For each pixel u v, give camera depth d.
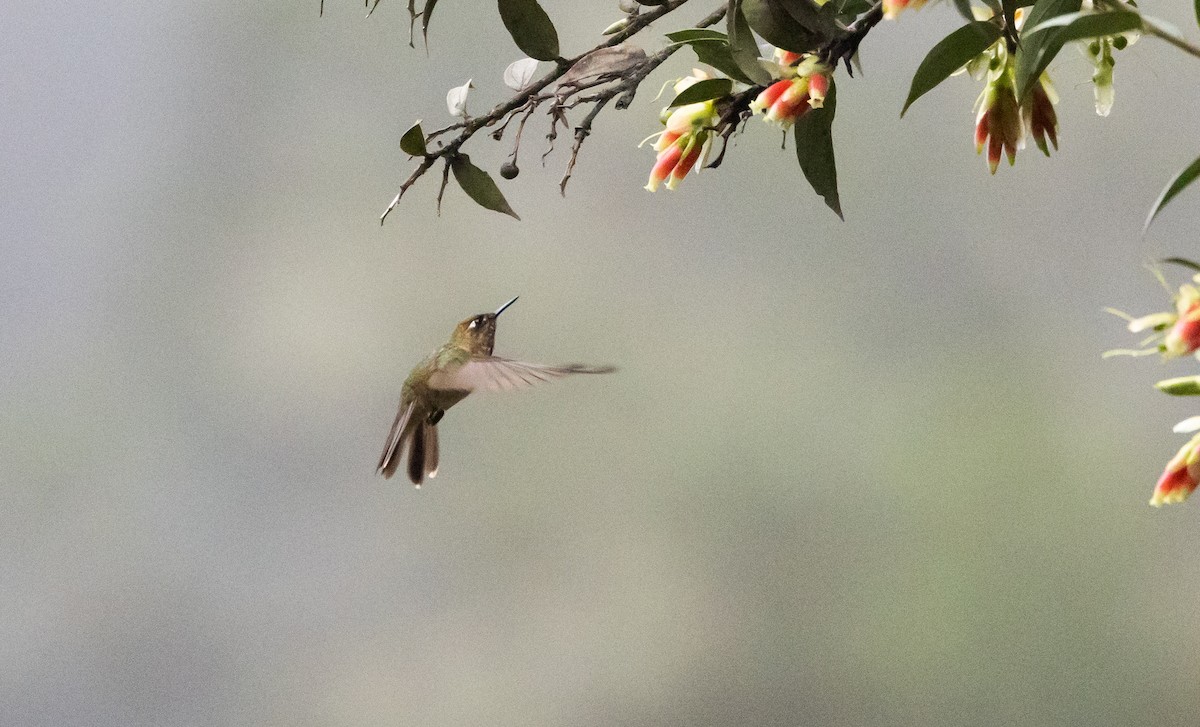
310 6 24.77
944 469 15.67
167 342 24.95
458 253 22.70
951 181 20.08
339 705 20.72
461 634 19.73
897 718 14.83
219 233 25.53
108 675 22.36
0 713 21.59
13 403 25.06
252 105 25.73
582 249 21.66
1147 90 18.06
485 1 21.62
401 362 22.62
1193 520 14.66
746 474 17.69
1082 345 18.83
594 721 18.05
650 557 18.45
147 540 23.28
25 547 23.30
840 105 20.20
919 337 19.59
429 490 20.28
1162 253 18.67
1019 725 14.02
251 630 22.16
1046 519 14.79
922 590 14.85
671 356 20.17
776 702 16.41
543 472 19.58
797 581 16.53
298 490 23.14
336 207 24.02
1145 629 14.14
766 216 20.89
